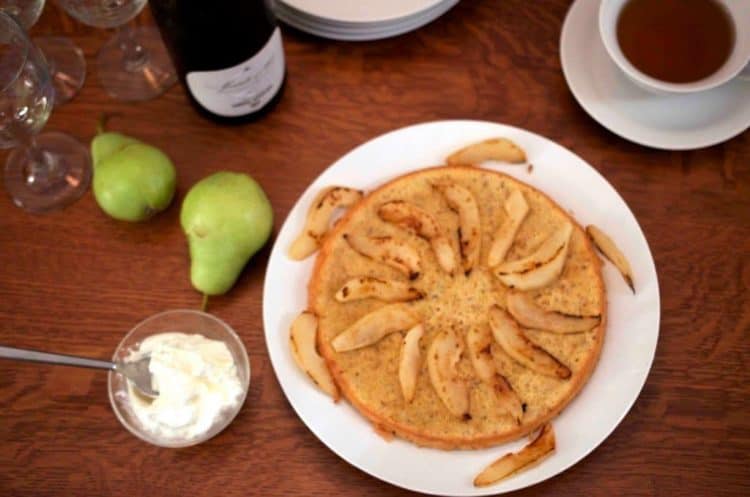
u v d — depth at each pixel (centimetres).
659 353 100
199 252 98
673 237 103
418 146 103
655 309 98
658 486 96
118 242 104
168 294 103
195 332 100
